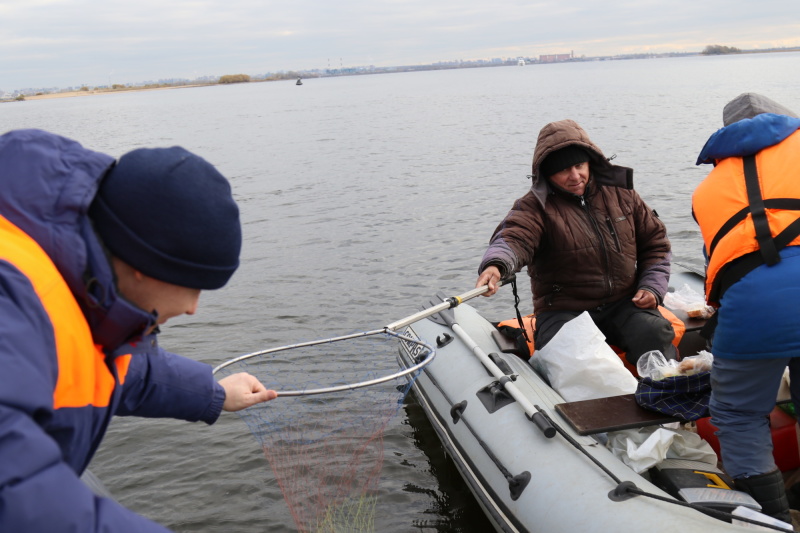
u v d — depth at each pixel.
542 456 2.75
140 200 1.07
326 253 8.27
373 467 3.68
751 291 2.24
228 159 18.80
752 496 2.42
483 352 3.52
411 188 12.55
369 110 42.09
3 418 0.87
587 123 23.41
